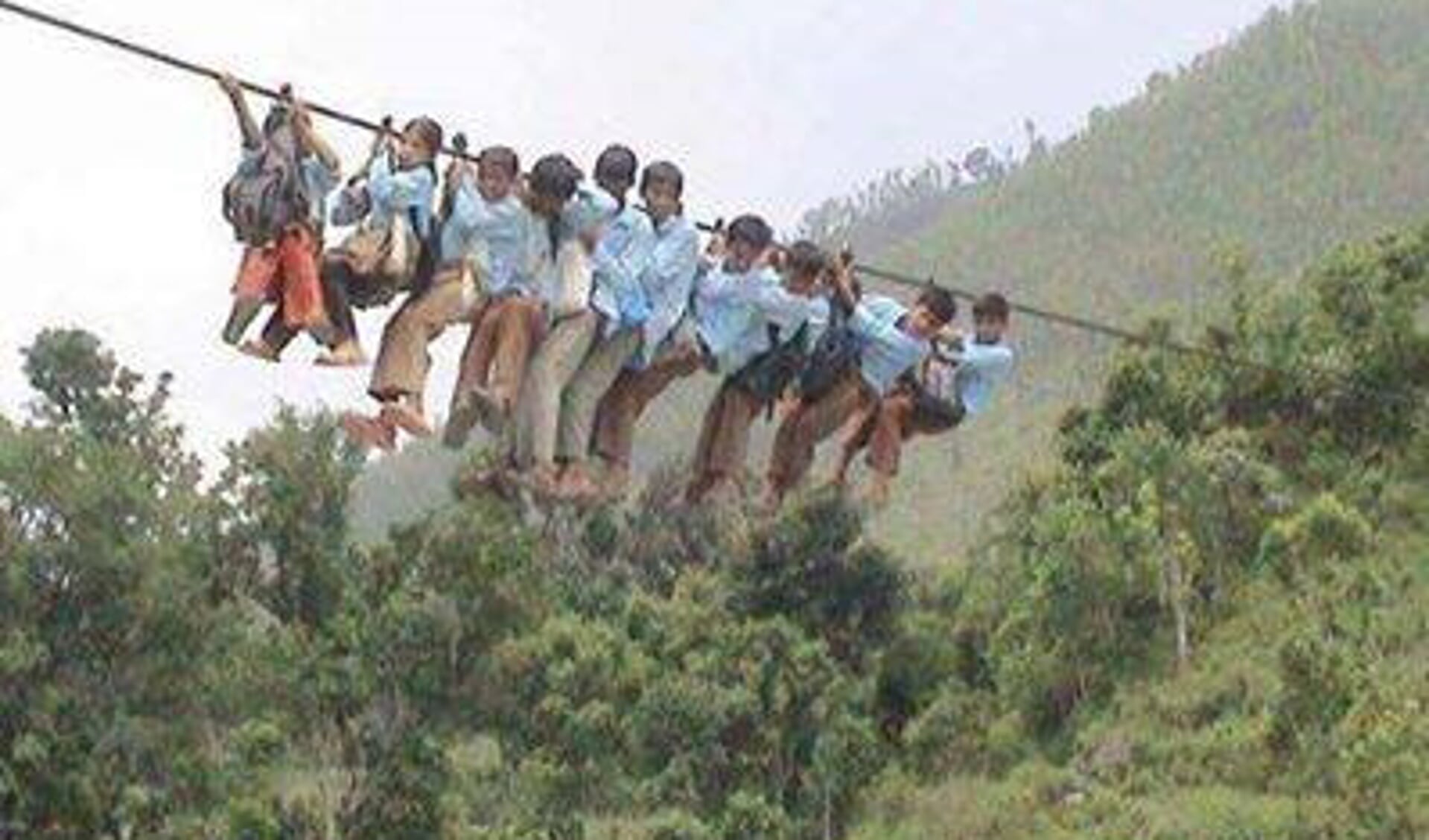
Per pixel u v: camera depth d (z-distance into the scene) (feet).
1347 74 561.02
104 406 194.59
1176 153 551.18
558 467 49.98
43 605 154.20
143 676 157.69
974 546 226.17
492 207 47.73
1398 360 181.57
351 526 200.85
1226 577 181.78
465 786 185.06
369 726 171.12
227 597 185.68
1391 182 479.41
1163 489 180.96
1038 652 183.42
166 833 151.94
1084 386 381.40
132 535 157.79
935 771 186.09
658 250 49.70
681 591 205.87
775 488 55.26
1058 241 511.81
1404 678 153.17
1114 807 159.94
